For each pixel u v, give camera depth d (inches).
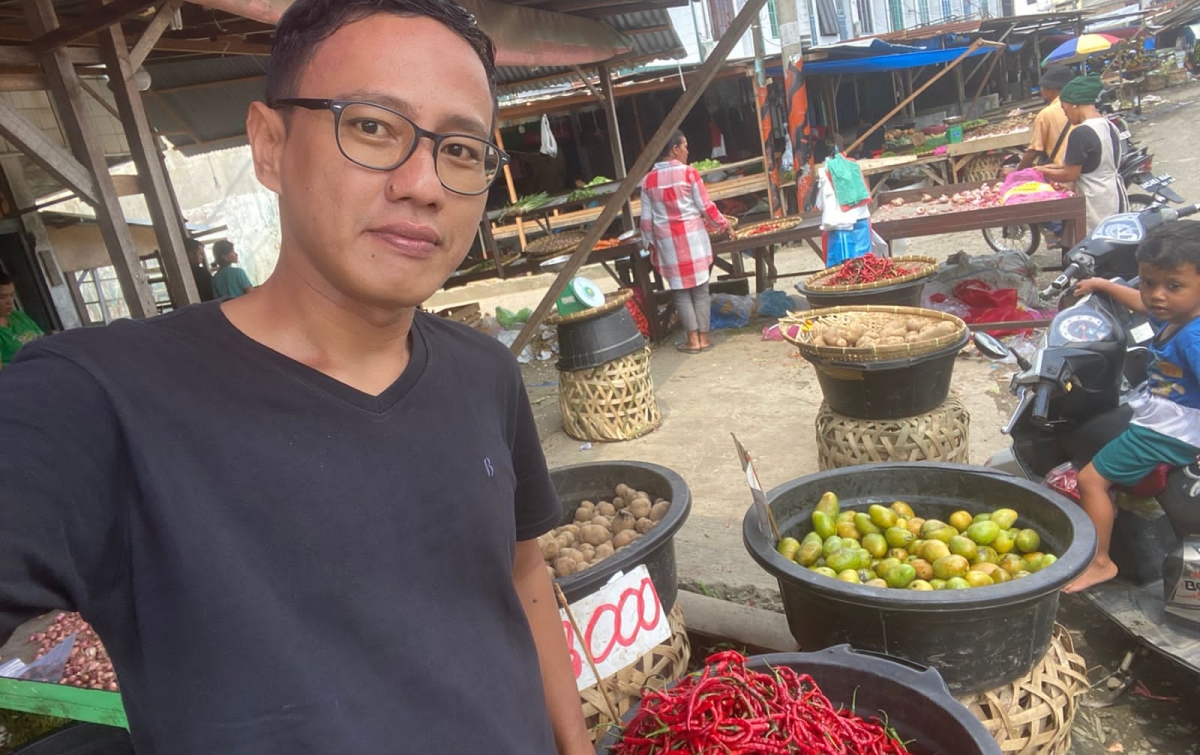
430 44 36.4
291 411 36.1
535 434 54.1
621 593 86.0
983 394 205.8
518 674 42.8
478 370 46.2
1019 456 126.5
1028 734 83.2
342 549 35.6
